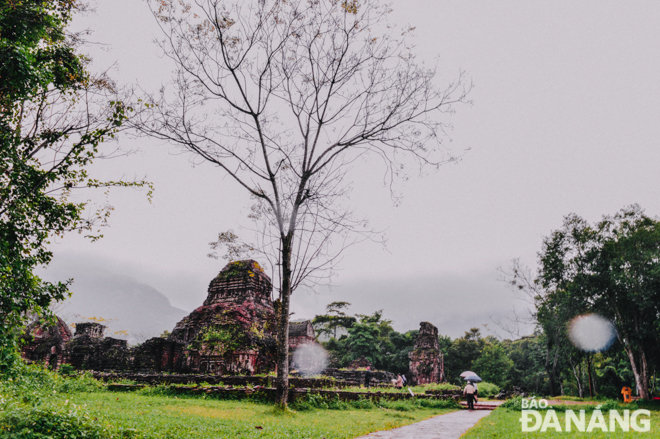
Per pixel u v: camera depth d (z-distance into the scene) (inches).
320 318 2397.9
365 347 1994.3
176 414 408.8
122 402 508.1
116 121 473.4
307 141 556.1
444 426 434.6
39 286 443.5
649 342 936.9
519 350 2049.7
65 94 469.1
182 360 1114.1
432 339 1615.4
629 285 874.8
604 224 957.8
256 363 1047.6
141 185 516.7
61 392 565.9
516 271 1245.7
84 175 482.3
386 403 660.1
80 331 1323.8
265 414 466.3
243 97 534.3
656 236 859.4
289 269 521.7
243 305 1133.1
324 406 582.9
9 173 416.8
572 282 997.8
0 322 398.0
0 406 250.4
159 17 498.6
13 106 430.9
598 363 1486.2
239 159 551.5
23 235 440.1
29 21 417.1
